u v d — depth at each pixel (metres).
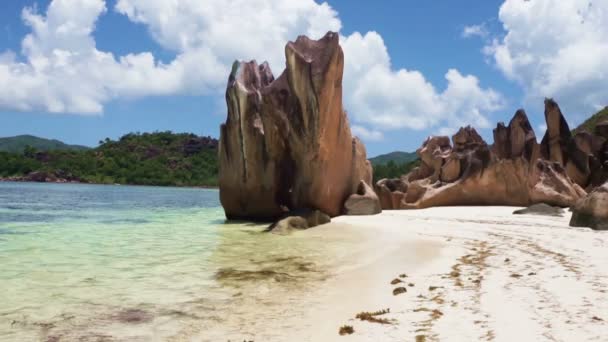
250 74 23.92
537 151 30.39
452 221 19.72
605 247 11.78
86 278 9.40
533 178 29.91
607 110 65.50
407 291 7.97
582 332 5.38
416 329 5.90
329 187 21.11
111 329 6.36
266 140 22.17
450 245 13.06
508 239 13.86
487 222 19.20
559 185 29.84
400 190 32.38
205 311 7.17
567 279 8.10
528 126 31.17
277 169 22.47
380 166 98.31
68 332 6.24
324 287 8.64
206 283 9.01
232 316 6.91
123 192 66.75
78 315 6.97
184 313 7.07
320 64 19.88
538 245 12.39
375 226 18.03
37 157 121.06
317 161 20.30
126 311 7.18
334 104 20.45
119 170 116.31
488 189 29.92
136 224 21.11
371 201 23.05
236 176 23.03
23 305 7.45
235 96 22.81
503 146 31.84
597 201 16.09
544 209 23.22
